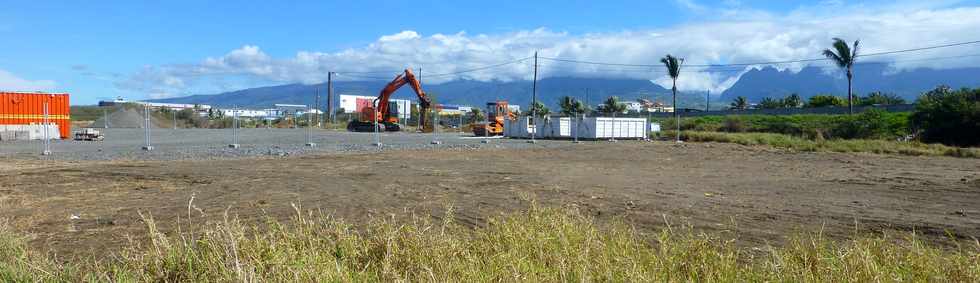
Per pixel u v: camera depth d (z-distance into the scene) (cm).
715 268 521
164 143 3397
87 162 2028
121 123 7556
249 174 1670
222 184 1435
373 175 1678
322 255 511
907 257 509
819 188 1438
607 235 630
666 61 7056
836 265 501
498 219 769
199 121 8494
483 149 2975
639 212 1027
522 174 1756
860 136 4353
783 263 502
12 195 1223
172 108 10219
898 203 1171
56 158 2180
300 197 1216
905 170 2016
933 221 952
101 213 1002
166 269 496
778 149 3206
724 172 1902
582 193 1295
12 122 3797
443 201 1162
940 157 2702
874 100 8350
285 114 11075
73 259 650
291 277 466
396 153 2606
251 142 3597
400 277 480
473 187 1406
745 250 714
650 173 1850
